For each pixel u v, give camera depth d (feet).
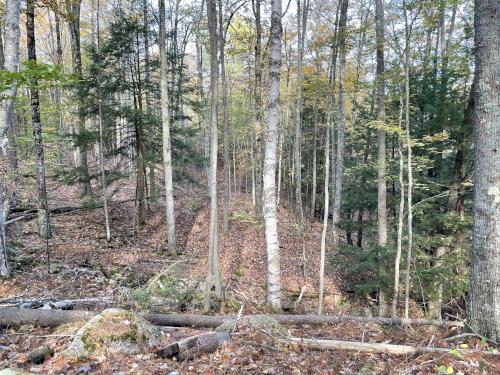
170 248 44.29
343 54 39.22
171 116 52.13
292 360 15.12
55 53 88.48
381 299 37.58
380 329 21.43
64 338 15.58
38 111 36.29
